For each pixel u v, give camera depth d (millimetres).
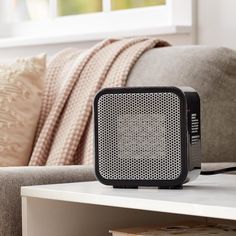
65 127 2562
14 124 2641
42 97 2742
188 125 1761
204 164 2234
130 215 1991
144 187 1791
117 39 2746
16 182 1909
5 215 1884
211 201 1529
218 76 2367
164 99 1764
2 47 3738
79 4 3588
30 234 1825
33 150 2658
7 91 2670
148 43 2580
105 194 1681
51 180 1983
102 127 1810
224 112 2369
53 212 1861
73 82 2633
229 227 1825
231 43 2746
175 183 1756
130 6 3332
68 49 2926
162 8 3129
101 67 2570
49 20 3727
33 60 2750
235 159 2391
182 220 2090
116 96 1799
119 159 1795
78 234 1902
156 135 1771
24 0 3918
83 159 2467
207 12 2830
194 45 2648
